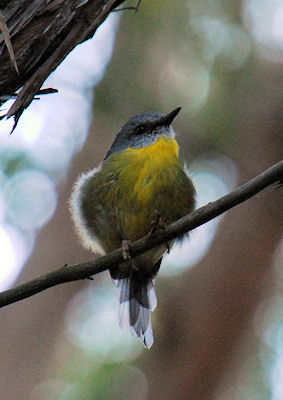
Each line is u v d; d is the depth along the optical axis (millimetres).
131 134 8836
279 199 14195
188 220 6570
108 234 8594
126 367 12359
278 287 13812
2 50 5539
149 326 8695
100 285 13531
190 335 13469
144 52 14750
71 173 13891
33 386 12406
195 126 14258
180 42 14617
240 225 14125
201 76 14430
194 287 13797
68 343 12789
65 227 13586
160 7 14547
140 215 8391
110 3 5629
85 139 14281
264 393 12414
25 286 6160
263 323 13539
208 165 14289
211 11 14539
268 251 13930
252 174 14258
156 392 12852
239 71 14383
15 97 5758
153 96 14430
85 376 12078
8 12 5551
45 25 5562
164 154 8508
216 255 13953
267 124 14352
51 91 5883
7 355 12758
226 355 13305
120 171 8391
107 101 14289
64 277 6348
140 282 8953
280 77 14398
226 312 13578
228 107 14312
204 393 13062
